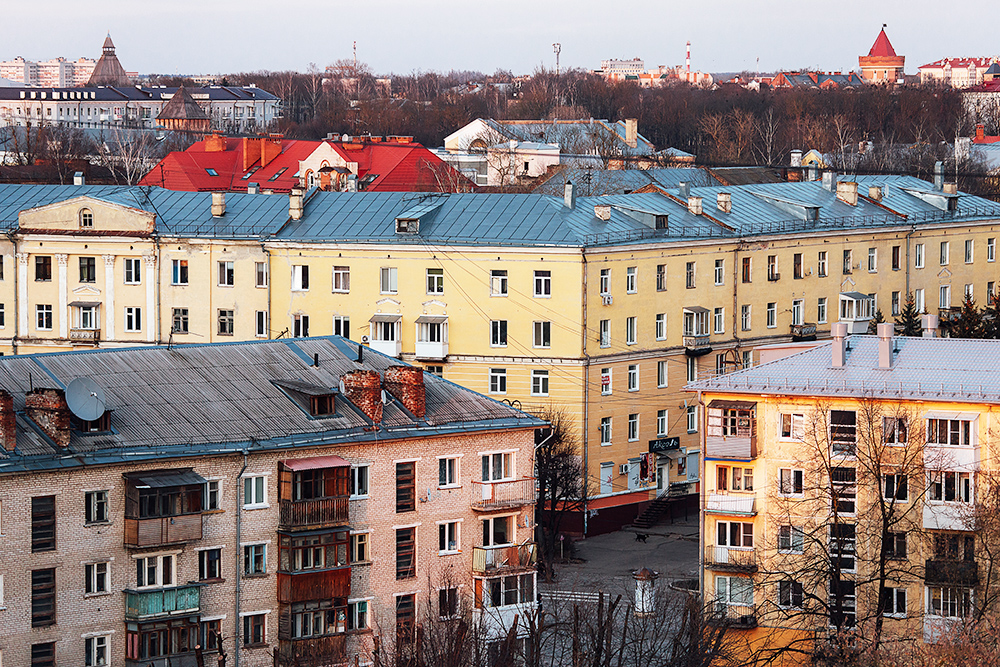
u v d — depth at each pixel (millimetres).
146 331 152375
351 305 144125
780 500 96875
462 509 90000
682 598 100438
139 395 83938
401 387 89500
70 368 85125
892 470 93125
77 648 78000
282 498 83500
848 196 161500
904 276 162000
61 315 153875
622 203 145625
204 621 81438
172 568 80312
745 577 97875
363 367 92250
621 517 137000
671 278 142125
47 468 76000
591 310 135500
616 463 137625
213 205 152750
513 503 91250
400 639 81562
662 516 139125
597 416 136375
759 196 157750
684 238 142750
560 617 100875
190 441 80938
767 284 150000
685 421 143625
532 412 136000
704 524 99125
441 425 89062
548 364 136500
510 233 138750
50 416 77375
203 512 81000
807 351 99375
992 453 91188
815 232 153125
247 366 89625
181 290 151125
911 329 145750
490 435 90688
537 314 136625
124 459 78312
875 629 85875
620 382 138375
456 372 140250
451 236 140250
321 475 84188
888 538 93812
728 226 147625
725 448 97938
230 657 82375
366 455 86188
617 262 137500
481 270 138500
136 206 154875
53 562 76875
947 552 92500
